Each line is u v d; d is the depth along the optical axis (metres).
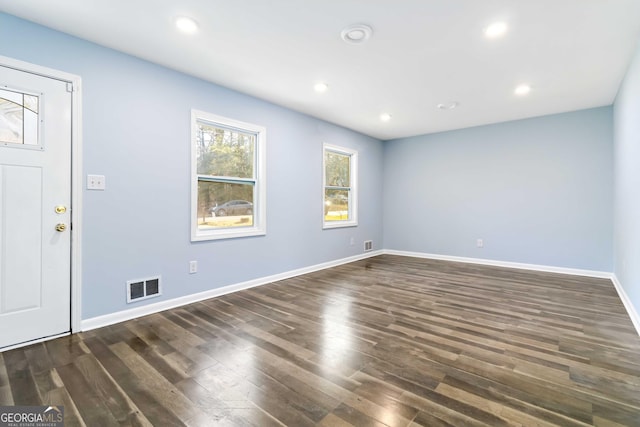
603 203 4.17
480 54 2.70
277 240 4.08
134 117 2.73
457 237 5.42
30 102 2.21
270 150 3.96
